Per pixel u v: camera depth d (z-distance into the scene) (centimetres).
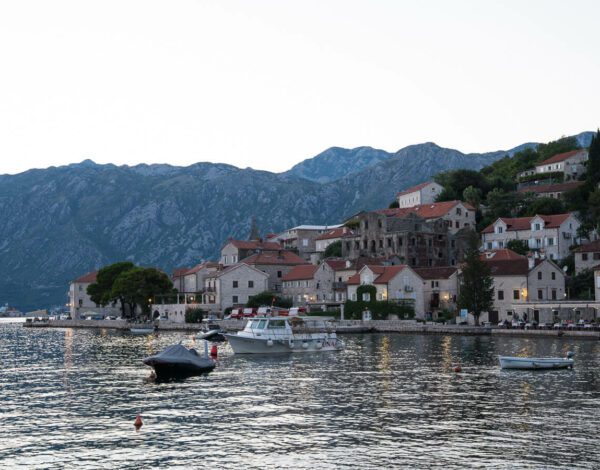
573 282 15350
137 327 18462
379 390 6438
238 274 18725
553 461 4006
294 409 5572
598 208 18875
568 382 6794
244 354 10244
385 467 3931
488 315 14750
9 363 9475
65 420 5238
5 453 4297
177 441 4559
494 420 5050
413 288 16212
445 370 7788
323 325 11400
